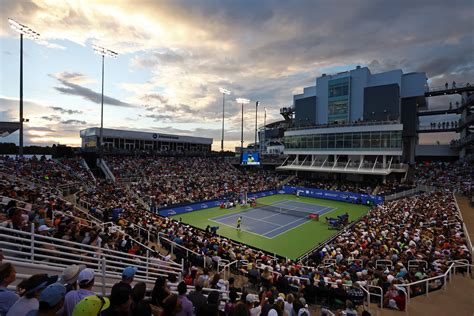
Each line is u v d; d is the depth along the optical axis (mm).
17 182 20484
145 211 25641
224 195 43156
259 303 7742
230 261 14672
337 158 56406
